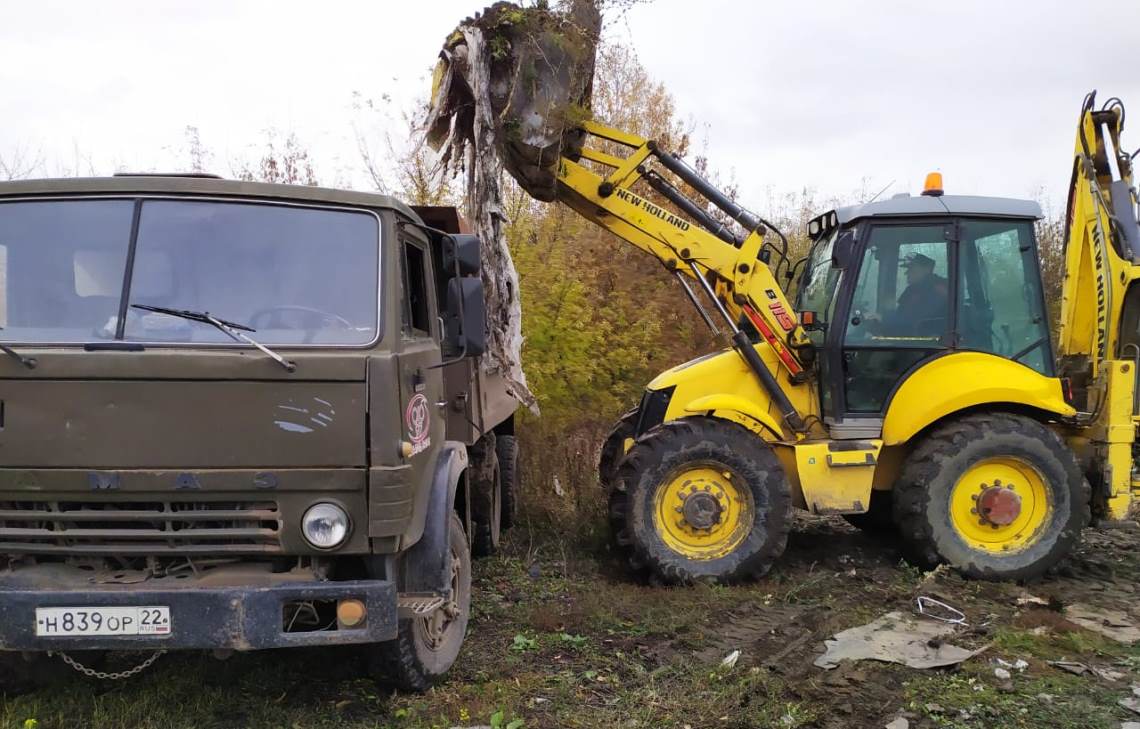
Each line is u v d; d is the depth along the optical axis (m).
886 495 6.84
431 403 3.95
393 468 3.23
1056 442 5.64
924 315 5.85
